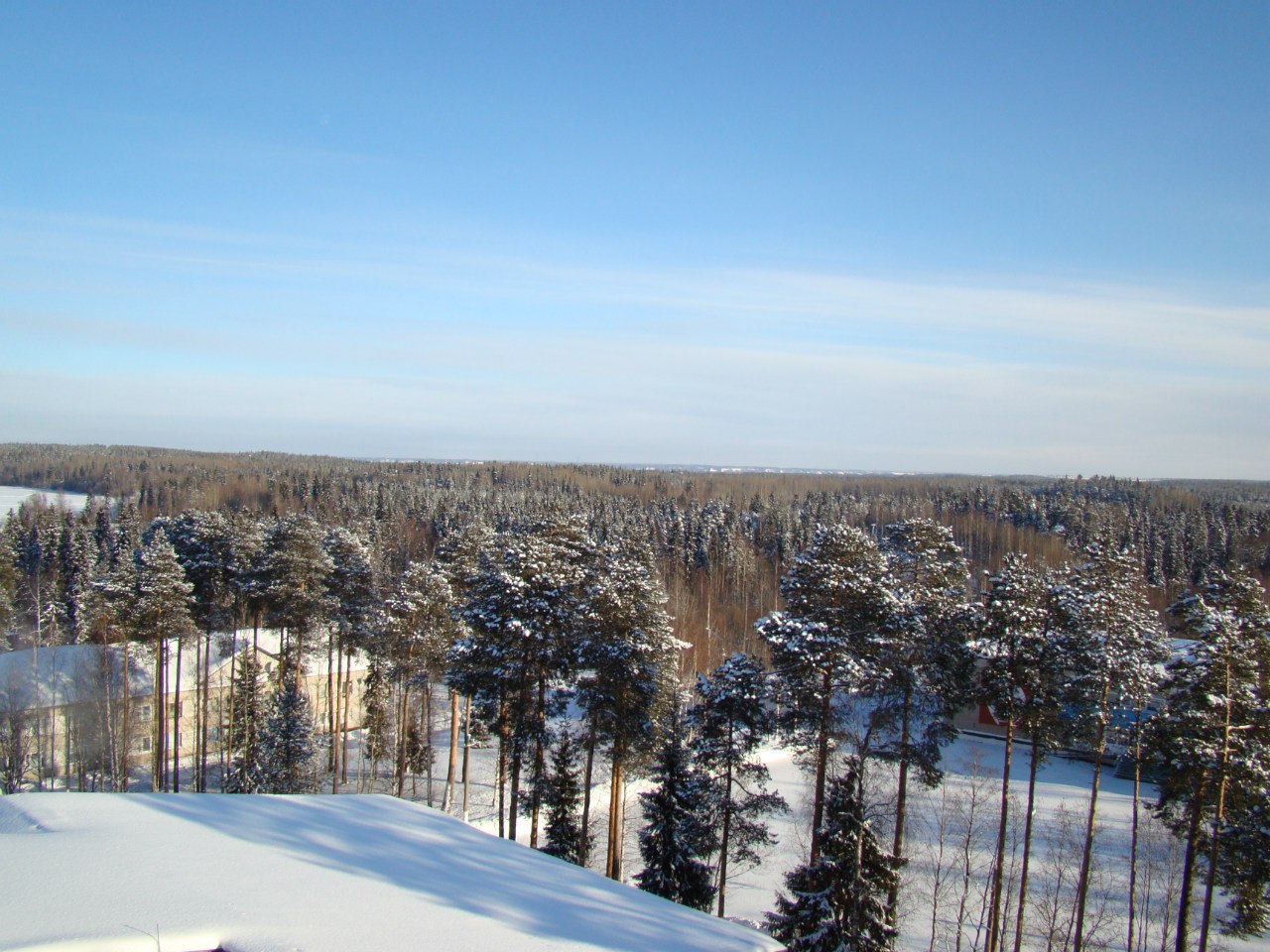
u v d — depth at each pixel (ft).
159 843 27.91
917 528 78.89
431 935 22.50
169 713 139.85
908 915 77.05
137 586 109.81
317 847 30.07
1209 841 63.36
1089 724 71.41
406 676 109.60
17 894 21.94
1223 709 61.00
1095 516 291.17
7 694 118.11
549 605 78.54
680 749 70.49
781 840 98.58
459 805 109.60
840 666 64.34
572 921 26.25
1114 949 74.84
